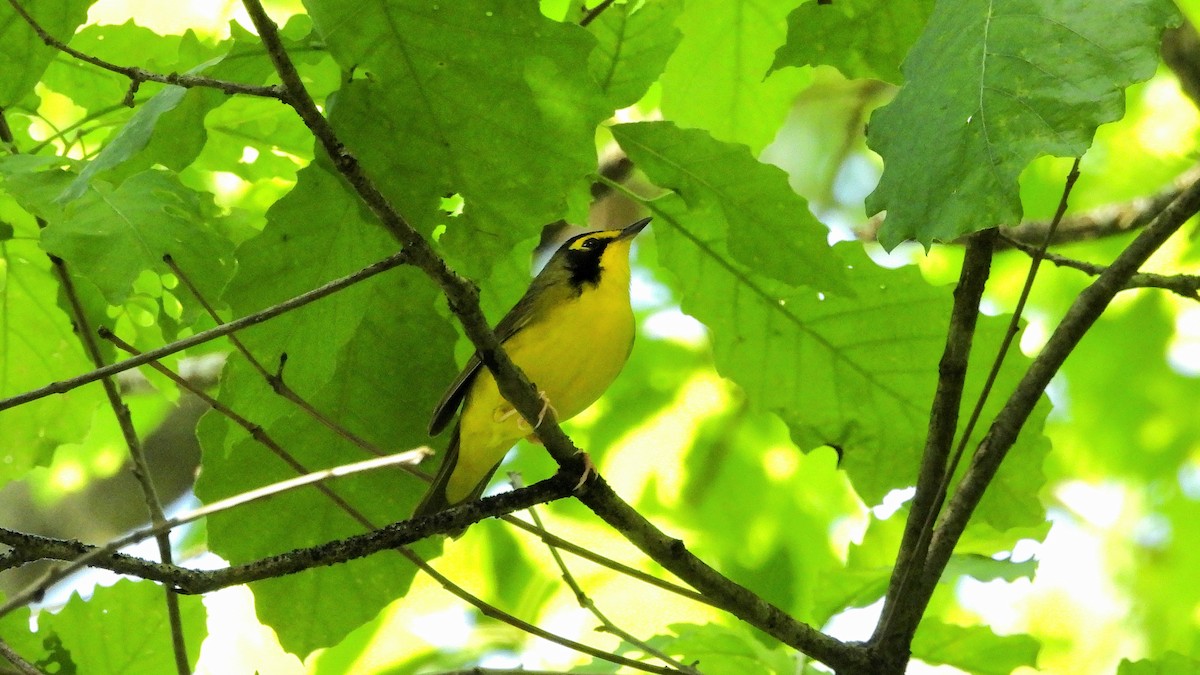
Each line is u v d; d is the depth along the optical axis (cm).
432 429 984
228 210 1169
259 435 836
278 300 829
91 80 1055
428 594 1694
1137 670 1021
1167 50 1556
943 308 1052
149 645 1051
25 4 852
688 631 1094
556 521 1731
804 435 1144
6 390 1132
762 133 1269
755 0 1189
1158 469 2150
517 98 739
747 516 1897
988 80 617
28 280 1080
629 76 939
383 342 970
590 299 1106
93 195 786
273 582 1010
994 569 1047
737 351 1112
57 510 1841
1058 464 2195
